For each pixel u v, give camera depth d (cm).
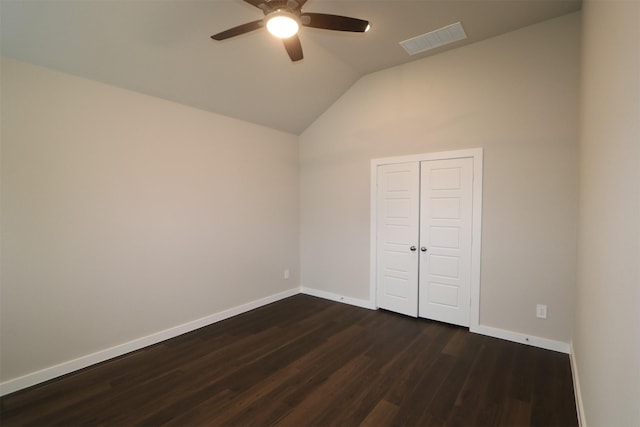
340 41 331
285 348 310
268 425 203
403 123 388
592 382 158
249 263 423
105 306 287
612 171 121
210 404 224
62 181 260
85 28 234
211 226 375
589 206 191
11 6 206
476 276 338
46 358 254
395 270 404
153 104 319
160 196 326
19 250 240
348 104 438
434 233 370
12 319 238
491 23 300
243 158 412
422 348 307
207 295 372
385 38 325
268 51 321
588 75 206
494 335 330
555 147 294
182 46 279
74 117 266
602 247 140
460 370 266
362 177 428
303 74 375
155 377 259
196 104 352
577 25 282
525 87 308
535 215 305
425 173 374
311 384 248
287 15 195
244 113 399
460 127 346
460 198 350
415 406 220
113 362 284
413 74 379
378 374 261
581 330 216
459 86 346
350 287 448
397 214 398
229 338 335
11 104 235
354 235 440
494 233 327
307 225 495
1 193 232
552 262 298
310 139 484
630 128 95
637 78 88
